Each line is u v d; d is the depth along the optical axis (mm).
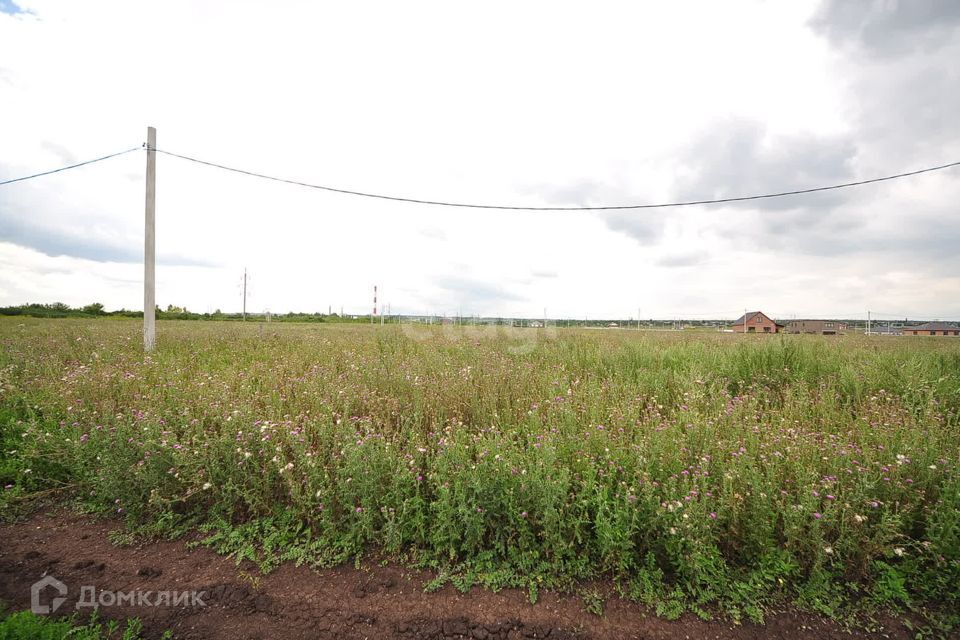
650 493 2846
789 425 4410
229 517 3422
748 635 2375
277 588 2713
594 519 3012
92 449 3877
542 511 2936
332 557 3002
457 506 3027
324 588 2721
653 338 15391
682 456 3531
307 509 3285
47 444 4109
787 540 2863
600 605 2568
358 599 2629
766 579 2688
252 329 20125
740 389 6367
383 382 6207
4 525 3389
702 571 2672
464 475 3121
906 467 3232
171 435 3852
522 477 3033
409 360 7863
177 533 3268
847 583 2662
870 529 2746
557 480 2973
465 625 2424
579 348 9969
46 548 3111
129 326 21141
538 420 4465
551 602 2613
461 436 4047
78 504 3688
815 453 3551
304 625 2412
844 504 2785
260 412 4715
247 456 3457
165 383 6074
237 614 2490
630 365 7965
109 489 3479
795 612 2521
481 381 6066
